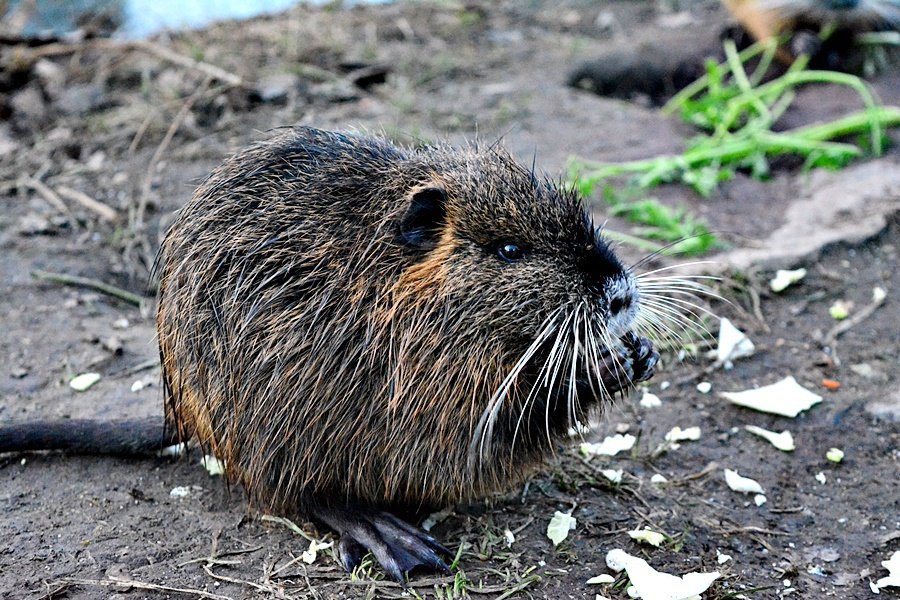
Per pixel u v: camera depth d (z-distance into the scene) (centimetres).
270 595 449
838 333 675
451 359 461
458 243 463
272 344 471
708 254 758
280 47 1115
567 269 461
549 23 1274
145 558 474
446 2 1320
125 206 831
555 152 905
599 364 482
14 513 507
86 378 628
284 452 481
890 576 468
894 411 598
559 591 457
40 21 1291
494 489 490
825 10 1078
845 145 927
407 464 471
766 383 632
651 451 570
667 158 884
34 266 750
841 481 548
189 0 1334
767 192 863
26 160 904
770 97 1015
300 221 479
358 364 464
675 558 484
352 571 466
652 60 1131
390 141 529
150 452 555
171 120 961
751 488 536
